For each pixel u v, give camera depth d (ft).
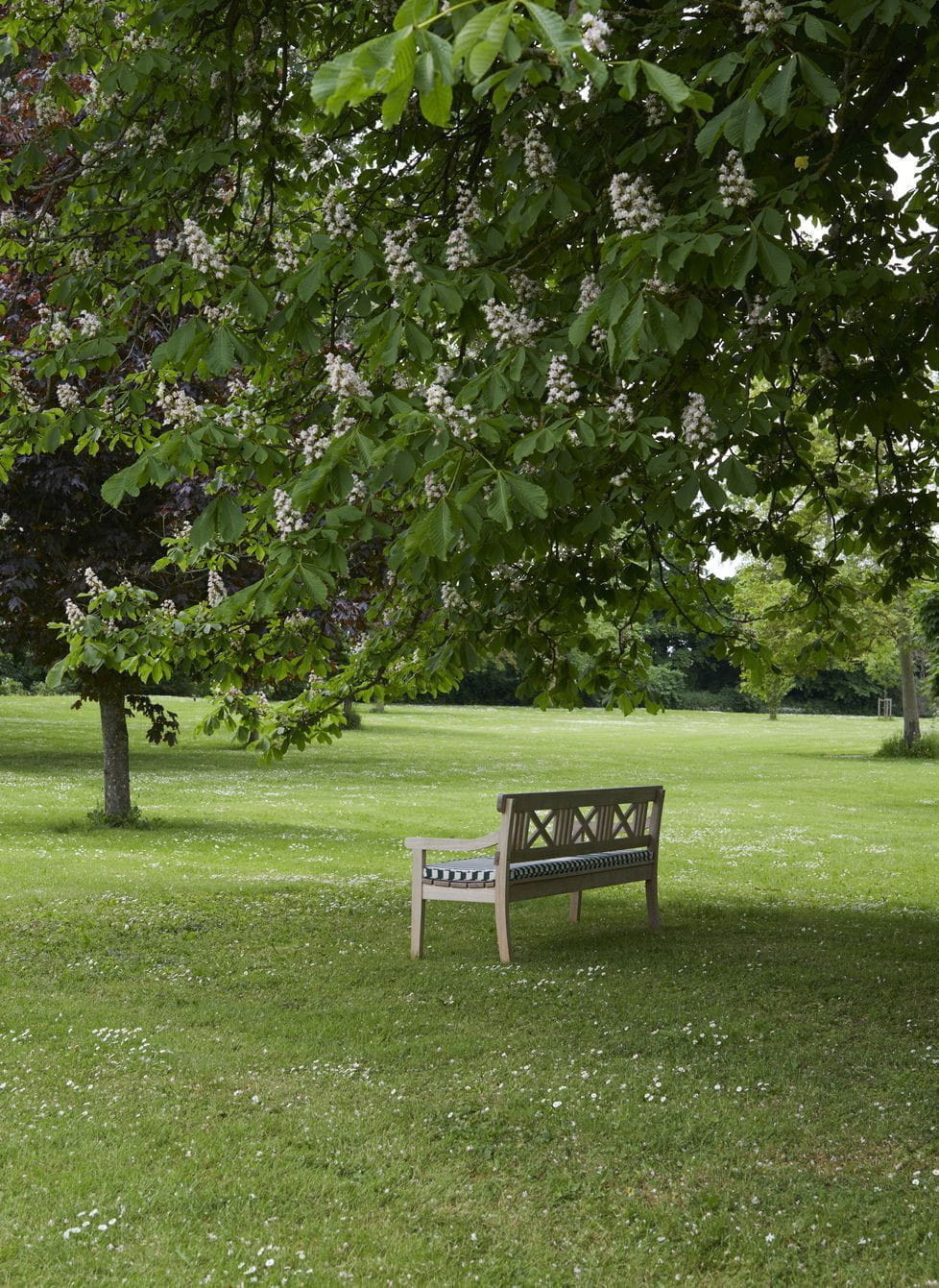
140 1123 16.96
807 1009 23.22
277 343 17.62
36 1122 17.01
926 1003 23.57
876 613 114.11
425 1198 14.43
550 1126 16.69
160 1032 21.89
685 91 8.35
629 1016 22.66
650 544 28.48
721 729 175.11
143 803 67.67
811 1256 12.84
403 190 22.40
